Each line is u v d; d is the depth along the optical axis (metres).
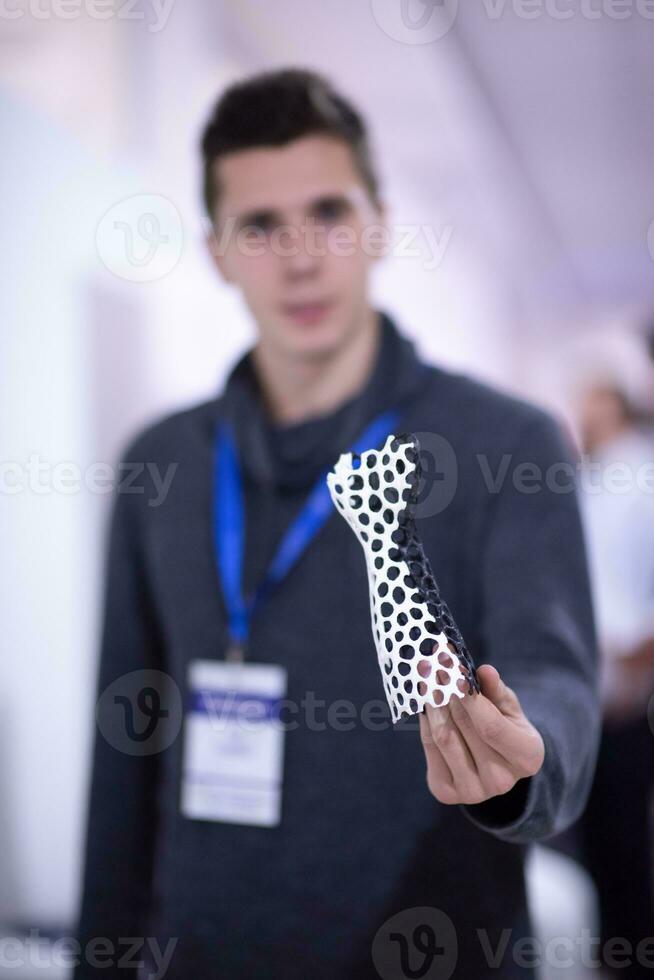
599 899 1.91
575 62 2.84
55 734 2.19
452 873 0.79
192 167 2.54
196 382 2.69
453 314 4.40
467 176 3.83
